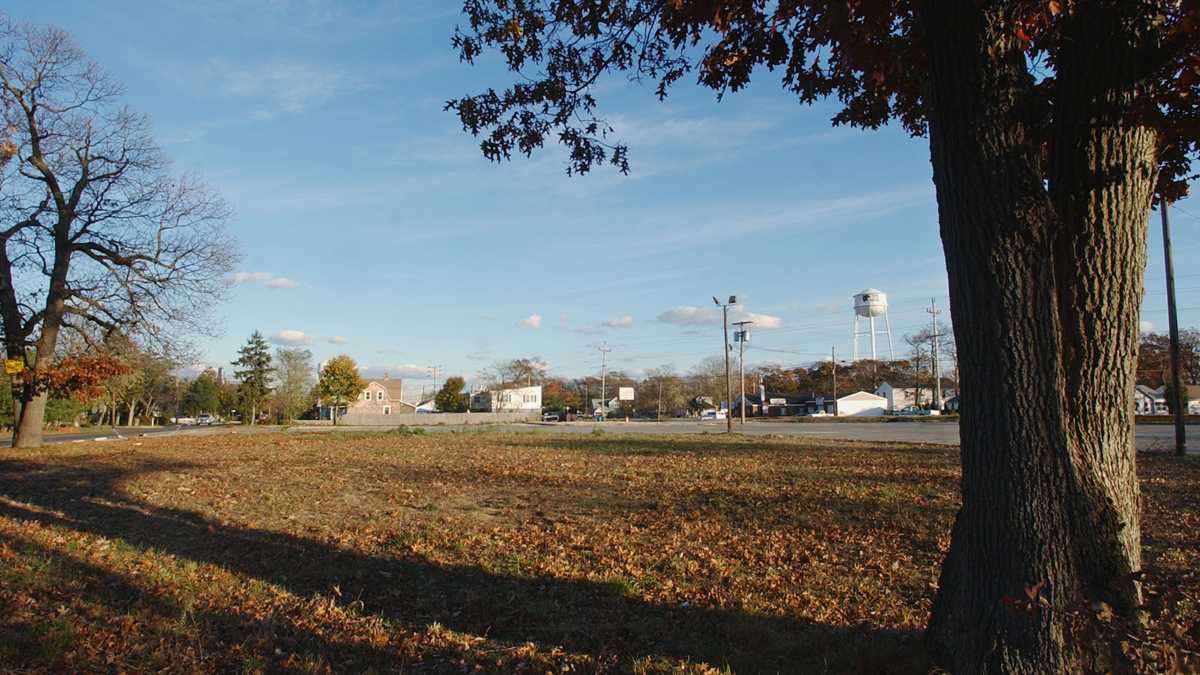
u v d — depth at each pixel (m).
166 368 28.44
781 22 5.80
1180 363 19.73
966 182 3.64
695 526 9.12
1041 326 3.50
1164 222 20.03
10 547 7.60
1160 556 7.41
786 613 5.69
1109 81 3.67
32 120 23.30
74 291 24.27
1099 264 3.63
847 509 10.10
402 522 9.57
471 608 5.96
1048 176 3.95
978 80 3.61
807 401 102.94
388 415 72.25
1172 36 3.72
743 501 10.99
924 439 30.23
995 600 3.50
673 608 5.89
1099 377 3.60
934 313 77.56
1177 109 4.55
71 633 4.95
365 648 5.07
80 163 24.16
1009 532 3.47
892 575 6.76
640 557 7.52
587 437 32.69
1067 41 3.85
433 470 16.17
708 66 6.21
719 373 104.62
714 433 38.94
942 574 4.04
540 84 6.49
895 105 6.34
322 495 12.09
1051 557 3.38
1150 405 78.25
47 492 12.39
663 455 20.59
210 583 6.57
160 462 18.33
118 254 24.91
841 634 5.04
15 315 23.53
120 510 10.51
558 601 6.13
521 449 23.62
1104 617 3.02
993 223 3.56
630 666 4.68
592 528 9.12
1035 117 4.07
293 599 6.17
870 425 50.97
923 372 90.25
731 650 4.87
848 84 6.04
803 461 18.02
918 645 4.19
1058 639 3.32
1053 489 3.42
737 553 7.68
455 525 9.36
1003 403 3.50
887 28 5.18
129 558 7.34
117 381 31.39
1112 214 3.65
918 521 9.12
